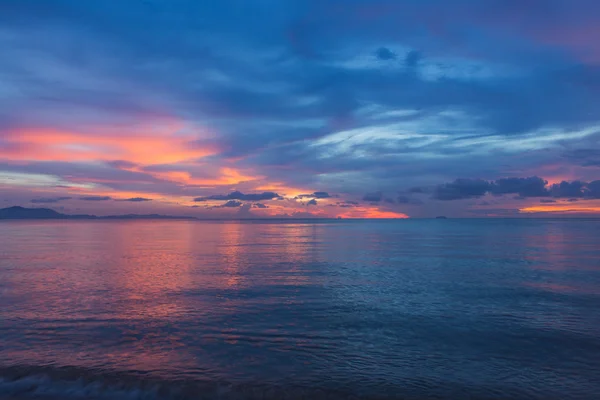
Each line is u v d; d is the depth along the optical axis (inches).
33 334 541.0
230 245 2188.7
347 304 719.1
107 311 663.8
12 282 938.1
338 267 1224.8
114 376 410.0
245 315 642.2
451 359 462.0
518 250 1792.6
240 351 483.5
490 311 669.3
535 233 3531.0
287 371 426.9
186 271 1133.7
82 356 463.5
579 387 393.7
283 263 1332.4
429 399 370.9
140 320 610.2
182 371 424.2
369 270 1152.8
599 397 374.0
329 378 411.2
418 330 567.2
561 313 654.5
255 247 2042.3
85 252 1724.9
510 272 1107.9
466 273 1091.9
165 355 469.4
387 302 735.1
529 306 703.1
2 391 377.4
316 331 561.6
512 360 458.0
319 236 3255.4
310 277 1026.1
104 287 876.0
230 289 857.5
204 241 2568.9
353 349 493.0
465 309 683.4
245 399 369.1
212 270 1154.7
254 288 869.8
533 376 417.4
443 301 743.7
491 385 397.7
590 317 629.9
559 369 434.3
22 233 3750.0
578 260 1382.9
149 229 5123.0
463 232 3873.0
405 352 482.6
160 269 1173.7
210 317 630.5
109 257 1515.7
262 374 419.5
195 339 526.0
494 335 544.1
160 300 747.4
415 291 838.5
